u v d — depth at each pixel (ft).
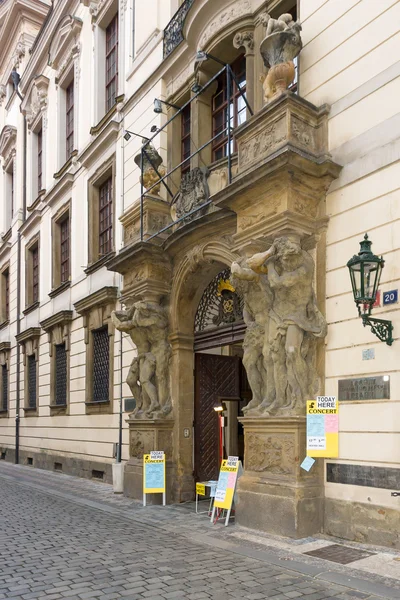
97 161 50.47
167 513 29.94
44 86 67.31
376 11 24.12
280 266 24.94
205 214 32.30
